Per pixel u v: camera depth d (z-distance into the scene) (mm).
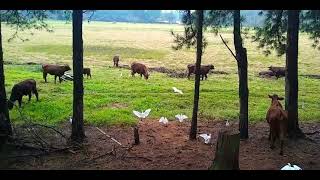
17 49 50094
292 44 15039
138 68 31172
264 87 28375
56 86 26516
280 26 16781
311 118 19359
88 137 15297
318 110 21359
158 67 38094
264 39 17188
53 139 15039
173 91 25609
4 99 13734
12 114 18734
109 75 32500
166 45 61188
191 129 15195
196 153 13641
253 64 41938
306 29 18141
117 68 37156
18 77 29453
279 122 13547
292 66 15086
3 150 13211
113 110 19766
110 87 26469
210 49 56312
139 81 29594
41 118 18156
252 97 24547
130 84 27953
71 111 19406
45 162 12602
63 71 28016
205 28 15766
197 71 14867
